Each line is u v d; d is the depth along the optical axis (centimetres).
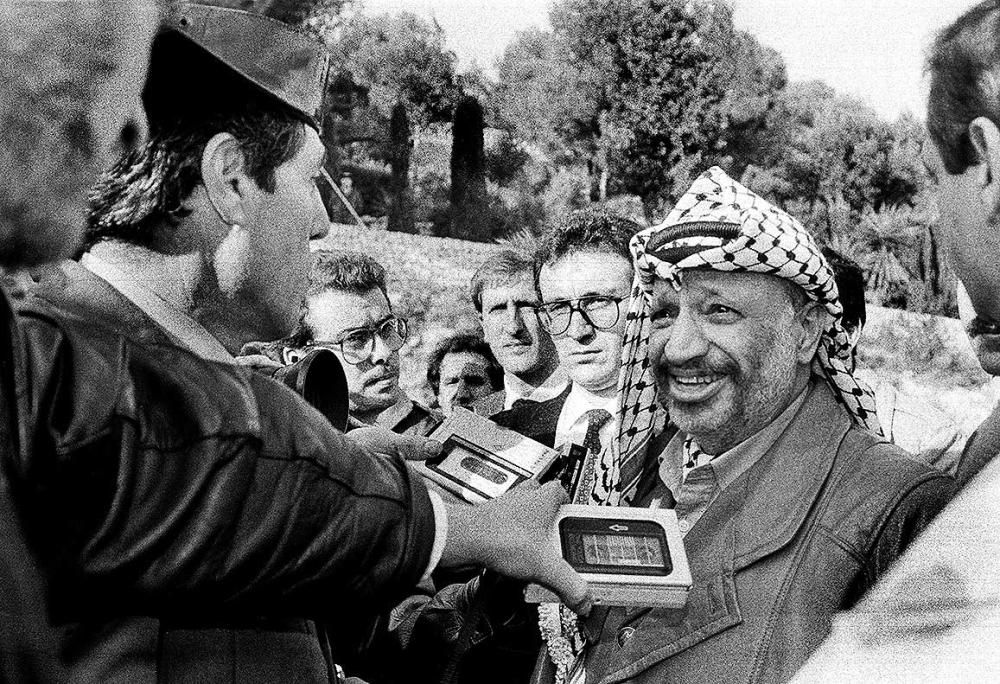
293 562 117
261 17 138
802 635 143
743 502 159
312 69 143
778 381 158
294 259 144
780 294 157
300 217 143
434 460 178
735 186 160
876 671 126
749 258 151
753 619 148
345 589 122
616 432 181
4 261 121
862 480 152
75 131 125
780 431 163
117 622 117
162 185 130
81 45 126
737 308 155
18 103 123
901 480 150
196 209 133
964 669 119
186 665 124
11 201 122
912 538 144
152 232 131
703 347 156
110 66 127
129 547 111
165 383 116
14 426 109
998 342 167
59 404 110
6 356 110
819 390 167
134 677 117
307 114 141
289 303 146
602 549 146
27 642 110
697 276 157
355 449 126
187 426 114
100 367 112
